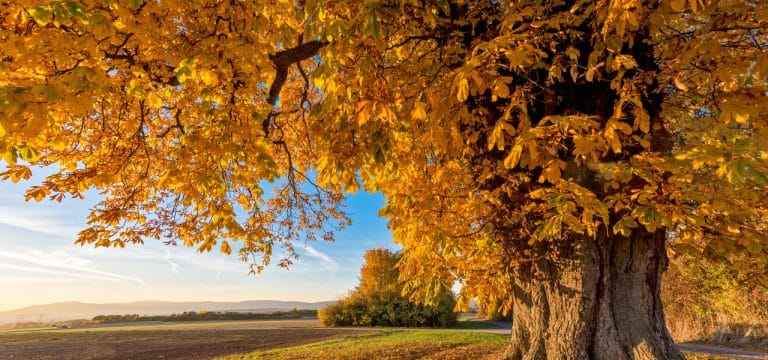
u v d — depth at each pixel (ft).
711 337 46.93
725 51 10.93
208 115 14.62
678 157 9.46
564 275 15.21
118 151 19.92
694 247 12.67
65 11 8.45
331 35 11.42
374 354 34.60
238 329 80.69
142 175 20.15
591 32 13.85
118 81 14.17
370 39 13.08
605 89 14.38
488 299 20.24
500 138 9.96
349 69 13.05
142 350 49.01
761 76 11.37
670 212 10.36
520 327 18.24
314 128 13.19
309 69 29.19
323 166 12.68
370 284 95.30
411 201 16.99
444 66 14.75
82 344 57.21
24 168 12.44
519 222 15.49
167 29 14.38
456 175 14.88
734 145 8.30
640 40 13.98
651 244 14.70
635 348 14.01
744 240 10.69
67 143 14.38
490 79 10.91
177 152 16.12
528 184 15.31
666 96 14.61
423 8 14.61
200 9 13.75
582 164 13.23
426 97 12.96
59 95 8.24
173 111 19.12
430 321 82.74
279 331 73.05
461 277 20.11
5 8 10.03
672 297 52.90
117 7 10.16
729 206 10.23
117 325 118.73
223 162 17.93
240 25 14.57
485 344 37.63
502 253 17.12
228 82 15.38
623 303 14.49
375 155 11.69
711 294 47.98
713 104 11.62
